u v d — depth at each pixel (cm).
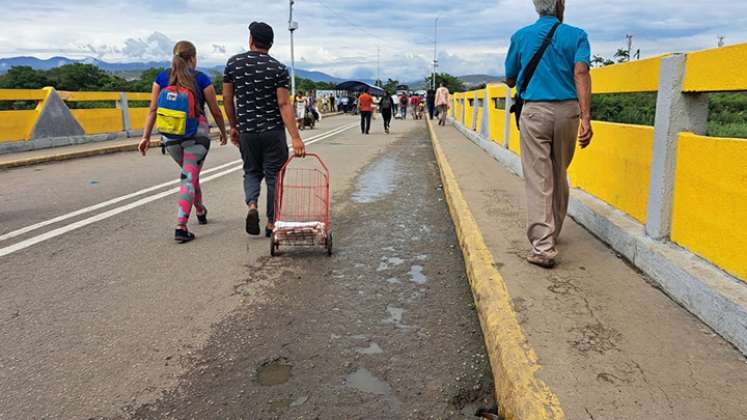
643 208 455
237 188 914
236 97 564
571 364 281
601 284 389
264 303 422
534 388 260
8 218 691
